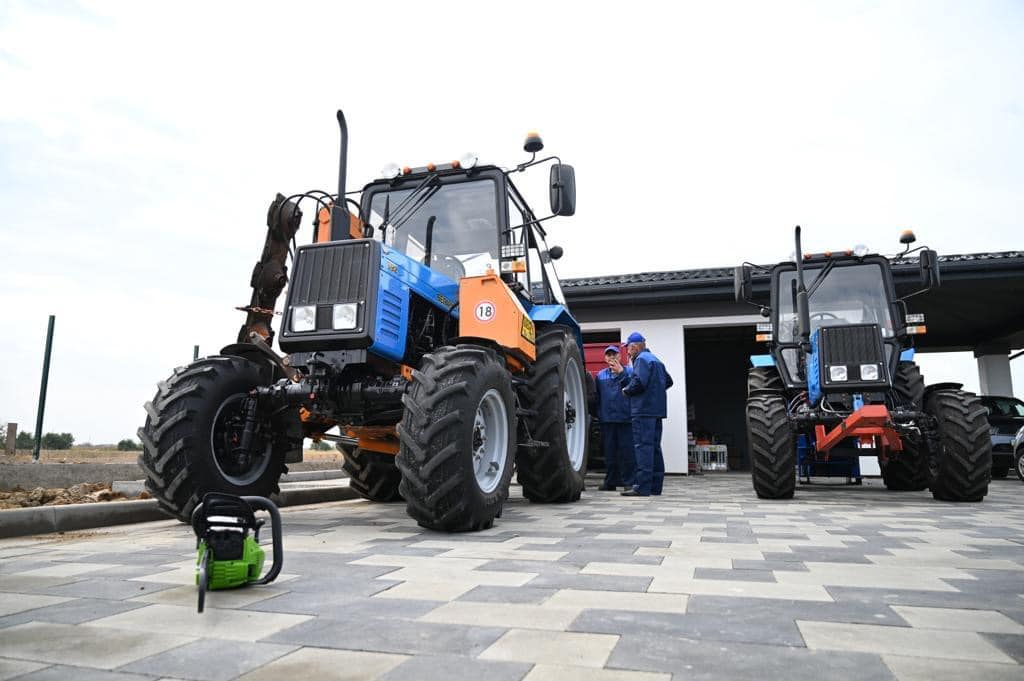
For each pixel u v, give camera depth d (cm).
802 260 636
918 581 211
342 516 439
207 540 196
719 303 1123
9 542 328
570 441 568
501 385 365
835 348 574
